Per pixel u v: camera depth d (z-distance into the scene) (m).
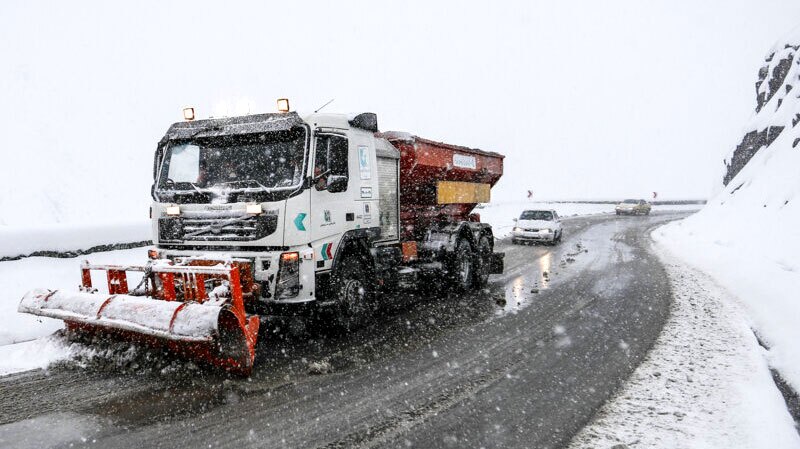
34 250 7.84
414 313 8.06
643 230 26.80
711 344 6.14
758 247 12.60
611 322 7.33
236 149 6.14
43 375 4.96
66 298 5.39
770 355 5.90
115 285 5.71
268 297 5.64
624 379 4.97
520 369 5.31
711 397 4.47
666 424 3.96
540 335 6.67
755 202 17.34
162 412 4.15
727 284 10.38
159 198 6.25
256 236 5.62
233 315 4.72
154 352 5.26
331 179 6.07
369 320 7.19
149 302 4.92
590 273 12.30
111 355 5.26
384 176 7.92
